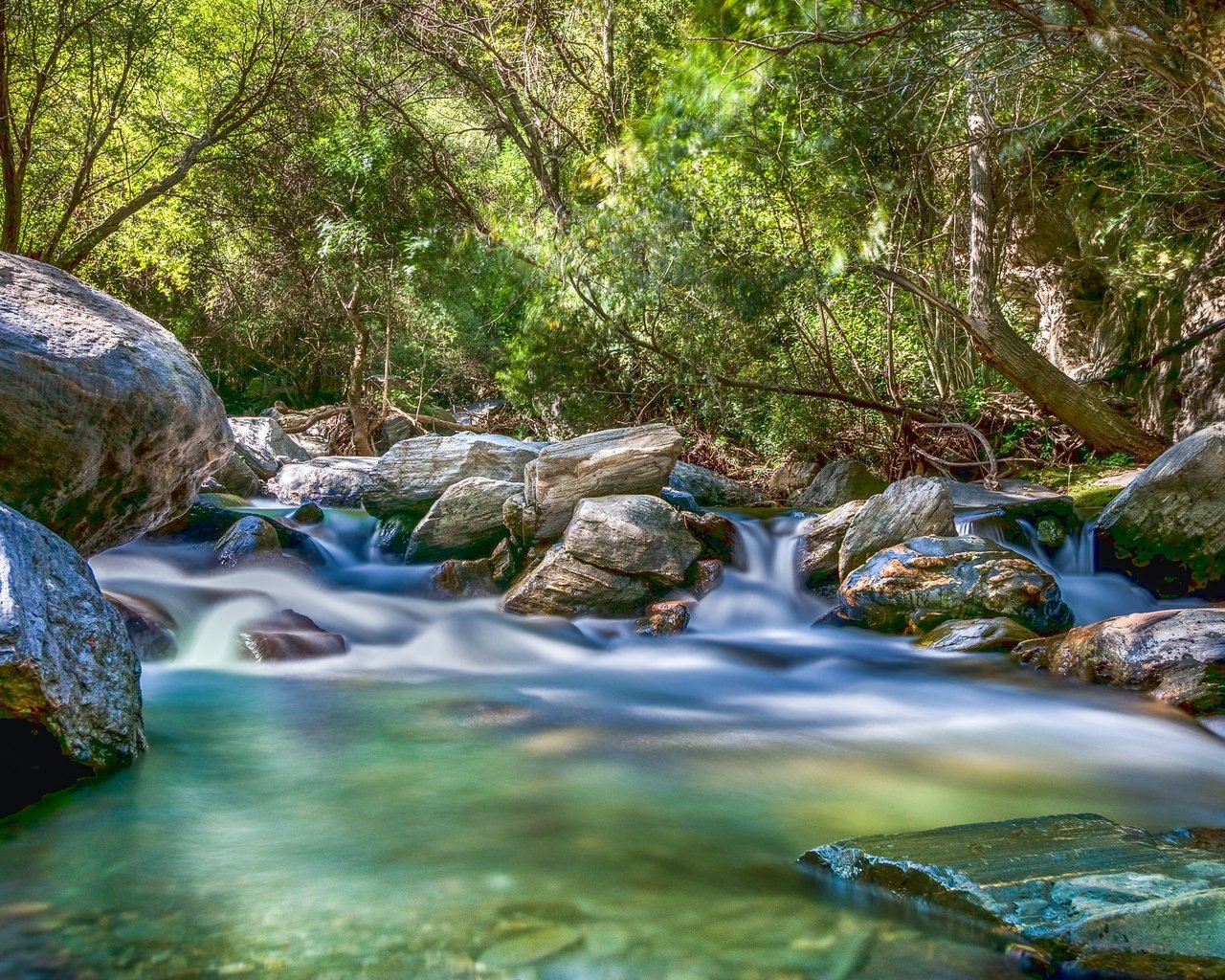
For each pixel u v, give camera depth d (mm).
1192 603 7930
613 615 7723
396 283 17031
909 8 6859
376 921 2537
